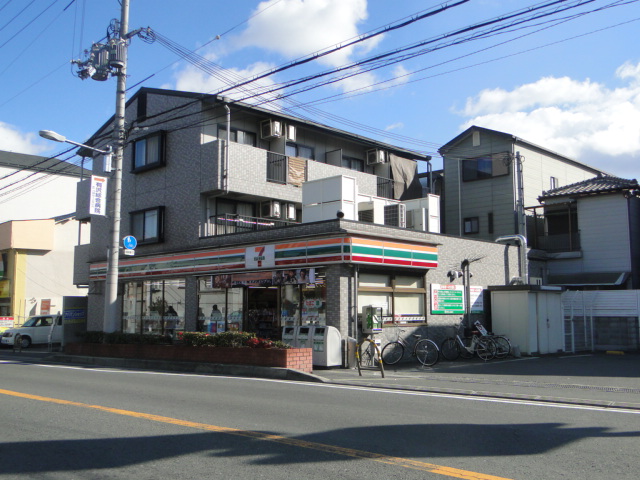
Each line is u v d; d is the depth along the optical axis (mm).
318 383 12062
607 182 25844
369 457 5836
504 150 27062
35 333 28391
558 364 16078
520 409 8672
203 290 19594
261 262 17391
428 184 29203
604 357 18328
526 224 27297
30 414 8094
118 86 18109
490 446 6312
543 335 19391
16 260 35812
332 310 15594
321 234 15883
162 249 21297
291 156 22219
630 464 5613
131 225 22828
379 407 8758
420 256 17734
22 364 16844
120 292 23188
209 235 19859
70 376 13062
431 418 7863
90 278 24828
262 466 5535
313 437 6688
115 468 5508
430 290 18312
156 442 6469
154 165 21656
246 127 22125
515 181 26516
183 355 15500
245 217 21234
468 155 28344
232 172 19875
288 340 15688
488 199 27328
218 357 14688
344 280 15633
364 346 15695
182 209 20703
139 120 19938
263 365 13742
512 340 19188
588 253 25422
